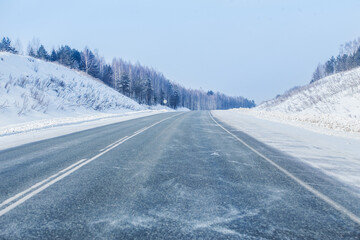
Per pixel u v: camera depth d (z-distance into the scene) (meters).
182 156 5.09
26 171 4.07
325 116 12.45
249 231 1.97
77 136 9.03
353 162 4.46
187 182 3.30
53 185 3.26
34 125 13.30
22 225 2.12
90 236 1.92
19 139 8.65
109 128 12.02
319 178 3.47
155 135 8.77
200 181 3.34
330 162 4.47
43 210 2.44
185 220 2.17
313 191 2.93
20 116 16.50
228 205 2.50
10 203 2.64
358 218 2.21
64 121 16.30
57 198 2.77
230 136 8.23
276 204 2.53
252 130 9.98
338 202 2.59
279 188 3.04
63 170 4.09
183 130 10.27
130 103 49.16
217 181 3.34
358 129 8.77
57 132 10.59
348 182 3.29
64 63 64.81
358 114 15.17
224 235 1.91
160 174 3.72
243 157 4.95
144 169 4.04
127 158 4.96
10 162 4.82
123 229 2.02
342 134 8.36
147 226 2.07
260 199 2.67
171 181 3.36
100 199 2.71
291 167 4.11
